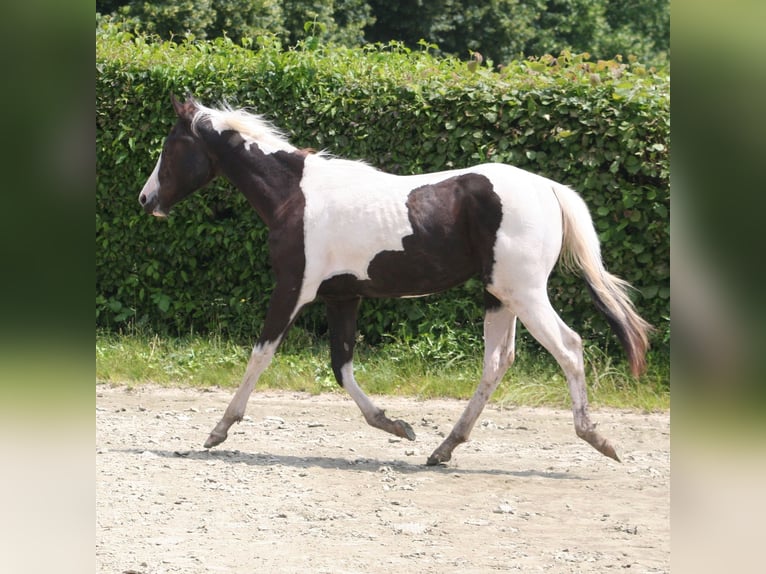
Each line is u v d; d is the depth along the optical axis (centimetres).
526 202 679
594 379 984
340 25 2494
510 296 680
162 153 776
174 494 604
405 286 703
